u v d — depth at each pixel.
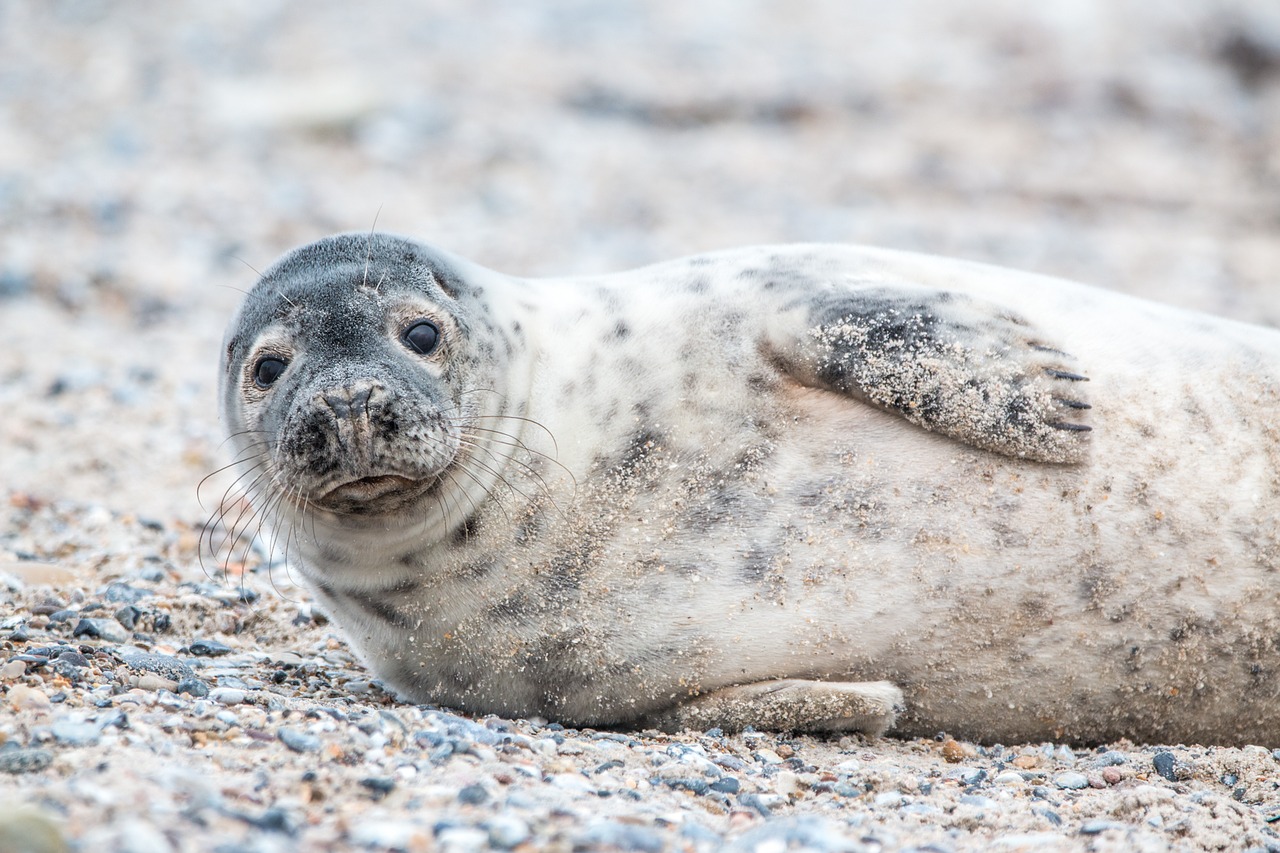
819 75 64.19
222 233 43.81
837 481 15.61
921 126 60.28
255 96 56.16
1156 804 13.79
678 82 62.34
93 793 11.14
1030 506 15.40
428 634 16.28
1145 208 53.56
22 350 33.34
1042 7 71.38
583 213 48.84
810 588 15.48
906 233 48.34
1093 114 63.06
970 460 15.55
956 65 66.62
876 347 15.55
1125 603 15.50
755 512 15.65
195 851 10.34
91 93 56.19
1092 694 15.91
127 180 47.22
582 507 15.86
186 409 30.23
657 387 16.22
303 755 13.02
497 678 16.30
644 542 15.73
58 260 39.44
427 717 14.64
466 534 15.77
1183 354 16.42
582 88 60.94
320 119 54.03
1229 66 70.00
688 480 15.82
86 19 65.38
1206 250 48.16
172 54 61.16
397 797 12.27
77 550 22.41
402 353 15.44
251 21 66.06
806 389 16.08
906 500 15.49
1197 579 15.51
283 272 16.39
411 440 14.71
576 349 16.64
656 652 15.70
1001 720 16.19
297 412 14.84
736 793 13.63
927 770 14.97
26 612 18.81
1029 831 13.05
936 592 15.40
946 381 15.29
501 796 12.49
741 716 15.81
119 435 28.25
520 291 17.33
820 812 13.36
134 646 18.09
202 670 16.86
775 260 17.72
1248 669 15.84
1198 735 16.42
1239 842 12.98
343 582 16.50
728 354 16.25
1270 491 15.73
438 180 50.97
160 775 11.66
